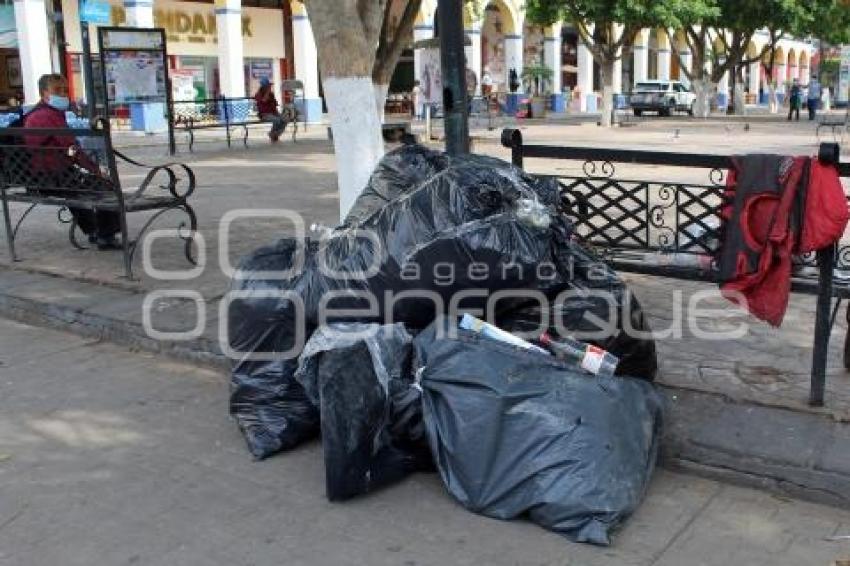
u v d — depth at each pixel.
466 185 4.19
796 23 32.19
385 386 3.80
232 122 21.05
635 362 4.30
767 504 3.68
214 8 29.05
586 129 25.30
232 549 3.39
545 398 3.57
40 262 7.70
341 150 6.25
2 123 18.55
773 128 25.61
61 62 25.70
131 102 16.70
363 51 6.14
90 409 4.84
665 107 35.09
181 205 7.39
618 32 39.03
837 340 5.25
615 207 4.79
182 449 4.30
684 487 3.83
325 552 3.35
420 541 3.41
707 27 34.09
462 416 3.62
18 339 6.18
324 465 3.95
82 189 7.09
